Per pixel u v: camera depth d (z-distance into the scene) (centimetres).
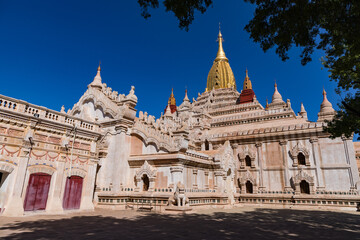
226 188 3203
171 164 2502
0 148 1778
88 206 2305
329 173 3212
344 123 1761
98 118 3039
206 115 5647
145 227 1432
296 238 1177
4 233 1175
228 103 6706
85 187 2331
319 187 3222
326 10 1008
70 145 2236
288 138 3603
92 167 2412
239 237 1178
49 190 2050
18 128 1898
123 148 2705
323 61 1859
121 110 2764
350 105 1700
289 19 1083
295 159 3459
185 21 1166
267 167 3653
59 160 2138
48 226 1407
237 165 3900
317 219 1964
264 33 1188
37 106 2039
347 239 1162
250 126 4506
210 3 1088
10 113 1833
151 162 2623
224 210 2694
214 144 4169
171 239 1102
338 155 3216
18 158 1866
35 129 2000
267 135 3731
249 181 3722
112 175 2633
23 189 1859
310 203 3139
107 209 2484
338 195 2992
